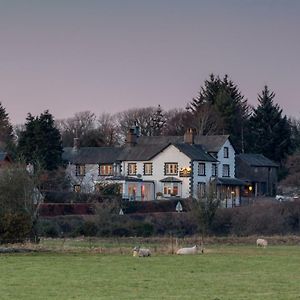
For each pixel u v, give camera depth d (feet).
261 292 143.02
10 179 286.05
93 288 148.46
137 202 423.64
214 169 547.08
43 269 185.98
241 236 370.73
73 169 568.82
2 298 132.87
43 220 344.08
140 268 190.39
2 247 248.52
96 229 350.23
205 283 157.99
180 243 311.27
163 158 536.83
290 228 400.06
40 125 514.68
